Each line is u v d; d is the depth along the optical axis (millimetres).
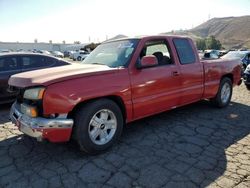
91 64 4551
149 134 4672
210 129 4934
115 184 3078
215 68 5930
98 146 3791
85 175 3285
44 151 3982
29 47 75188
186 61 5188
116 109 3951
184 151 3961
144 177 3219
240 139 4445
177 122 5340
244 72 9844
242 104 7047
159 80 4508
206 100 7172
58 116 3424
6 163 3623
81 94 3498
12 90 4090
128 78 4047
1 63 6758
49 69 4082
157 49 4777
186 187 3000
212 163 3566
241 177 3205
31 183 3123
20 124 3619
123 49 4508
